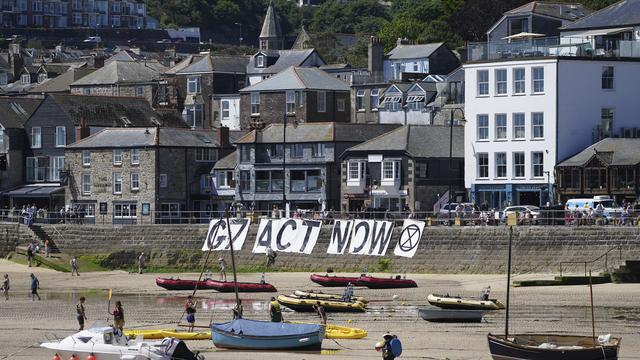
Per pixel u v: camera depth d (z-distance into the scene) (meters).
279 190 172.75
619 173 145.38
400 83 198.38
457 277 132.38
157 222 169.12
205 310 116.75
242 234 148.38
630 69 153.88
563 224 134.38
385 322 106.00
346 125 171.62
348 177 165.75
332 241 142.50
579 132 151.00
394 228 139.25
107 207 180.38
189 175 179.12
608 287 122.69
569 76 150.38
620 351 90.38
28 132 195.00
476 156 155.38
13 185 194.38
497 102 153.75
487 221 136.50
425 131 164.25
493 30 195.38
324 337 95.62
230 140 187.12
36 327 107.06
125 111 198.12
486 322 104.81
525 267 131.00
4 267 156.25
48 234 161.62
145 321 109.88
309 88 197.38
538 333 93.19
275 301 101.94
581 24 167.75
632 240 127.12
